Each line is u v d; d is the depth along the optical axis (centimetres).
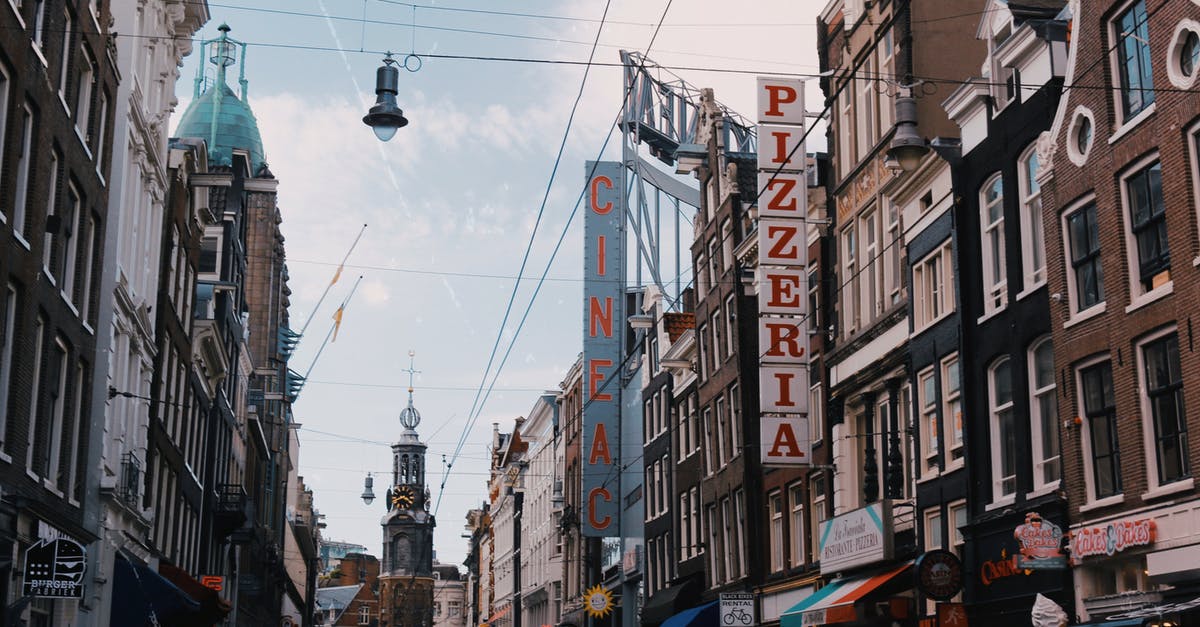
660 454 4488
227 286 4481
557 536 6506
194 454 4094
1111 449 1856
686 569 4069
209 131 8088
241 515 4659
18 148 1914
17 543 1997
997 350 2169
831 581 2862
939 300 2409
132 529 3064
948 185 2397
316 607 14175
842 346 2856
